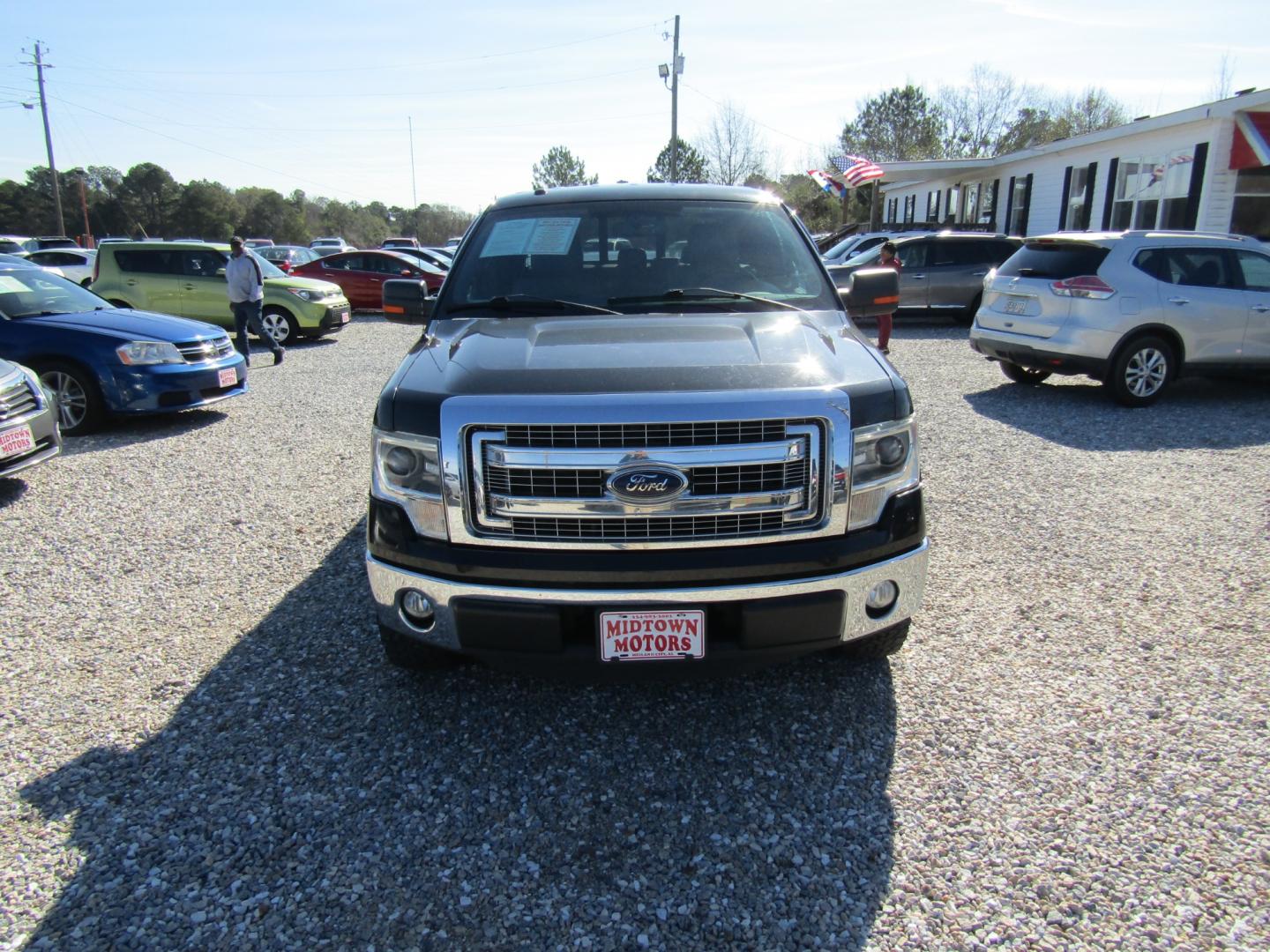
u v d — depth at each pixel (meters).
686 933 2.19
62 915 2.24
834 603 2.62
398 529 2.70
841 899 2.29
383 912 2.26
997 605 4.02
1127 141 17.45
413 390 2.71
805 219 48.03
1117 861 2.40
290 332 14.43
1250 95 13.76
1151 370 8.41
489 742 3.01
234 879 2.37
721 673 2.72
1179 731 3.01
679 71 34.53
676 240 3.82
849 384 2.66
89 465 6.69
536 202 4.06
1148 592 4.13
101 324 7.99
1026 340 8.87
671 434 2.51
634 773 2.84
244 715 3.17
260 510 5.51
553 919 2.24
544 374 2.67
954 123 49.69
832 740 2.99
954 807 2.64
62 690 3.35
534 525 2.57
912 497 2.76
